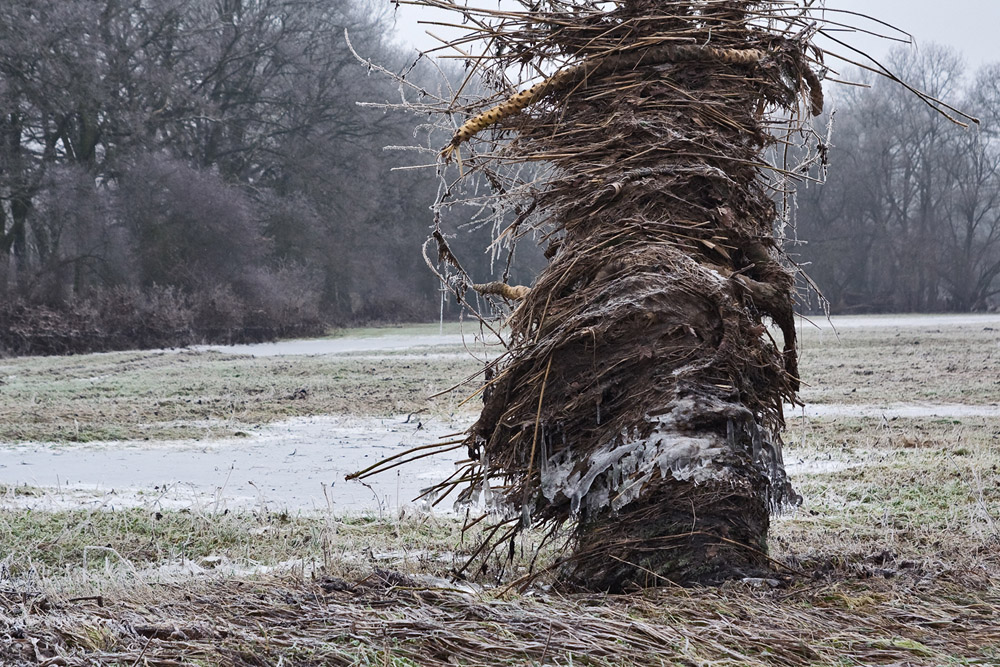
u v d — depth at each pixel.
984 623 3.52
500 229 5.23
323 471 10.93
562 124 4.95
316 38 59.22
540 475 4.53
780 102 5.11
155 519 7.76
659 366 4.35
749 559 4.16
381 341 44.69
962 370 21.27
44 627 3.32
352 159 59.72
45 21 46.69
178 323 44.44
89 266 48.78
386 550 6.44
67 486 9.91
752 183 4.99
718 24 4.91
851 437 12.05
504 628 3.30
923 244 77.19
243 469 11.13
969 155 80.12
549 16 4.99
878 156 78.56
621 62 4.86
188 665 2.95
